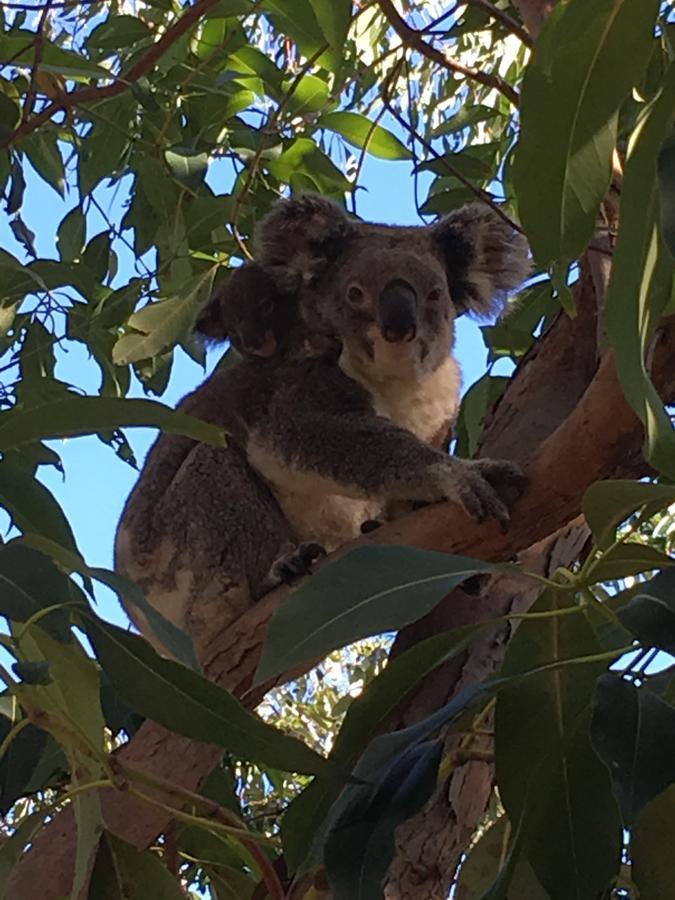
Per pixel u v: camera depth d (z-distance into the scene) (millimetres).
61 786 2670
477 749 2438
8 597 1558
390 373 4070
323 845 1796
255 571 3949
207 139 4238
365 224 4410
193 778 2445
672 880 1632
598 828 1777
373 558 1671
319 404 4000
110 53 4266
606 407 2283
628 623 1500
